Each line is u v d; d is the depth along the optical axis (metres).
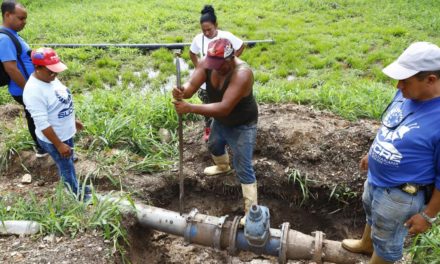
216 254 4.21
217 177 4.70
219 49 3.15
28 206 4.00
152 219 3.94
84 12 11.08
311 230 4.57
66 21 10.43
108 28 9.95
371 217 3.16
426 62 2.37
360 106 5.81
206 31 4.69
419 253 3.56
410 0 11.15
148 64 8.45
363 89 6.45
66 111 3.77
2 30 4.05
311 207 4.59
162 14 10.77
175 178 4.73
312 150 4.75
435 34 9.19
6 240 3.63
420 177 2.59
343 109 5.67
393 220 2.77
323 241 3.56
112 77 7.89
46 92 3.56
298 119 5.22
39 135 3.76
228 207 4.73
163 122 5.59
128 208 3.98
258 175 4.73
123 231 3.77
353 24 9.88
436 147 2.49
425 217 2.65
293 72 7.98
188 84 3.46
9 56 4.03
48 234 3.69
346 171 4.55
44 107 3.55
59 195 3.89
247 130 3.63
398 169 2.62
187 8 11.17
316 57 8.35
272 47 8.86
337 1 11.29
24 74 4.20
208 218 3.77
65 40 9.34
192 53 4.94
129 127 5.20
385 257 2.97
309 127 5.00
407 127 2.55
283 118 5.25
